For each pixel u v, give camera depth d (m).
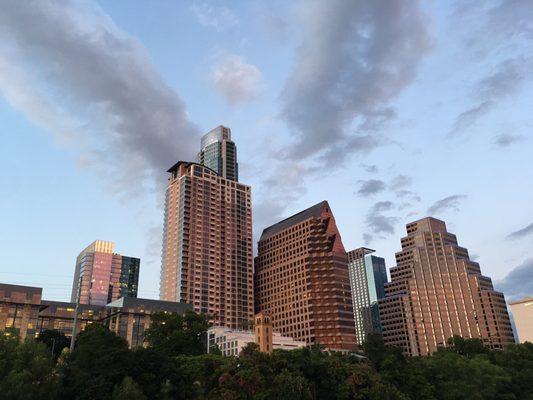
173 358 126.81
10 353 93.81
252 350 132.75
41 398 88.31
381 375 143.50
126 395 90.50
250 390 109.06
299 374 119.12
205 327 183.00
